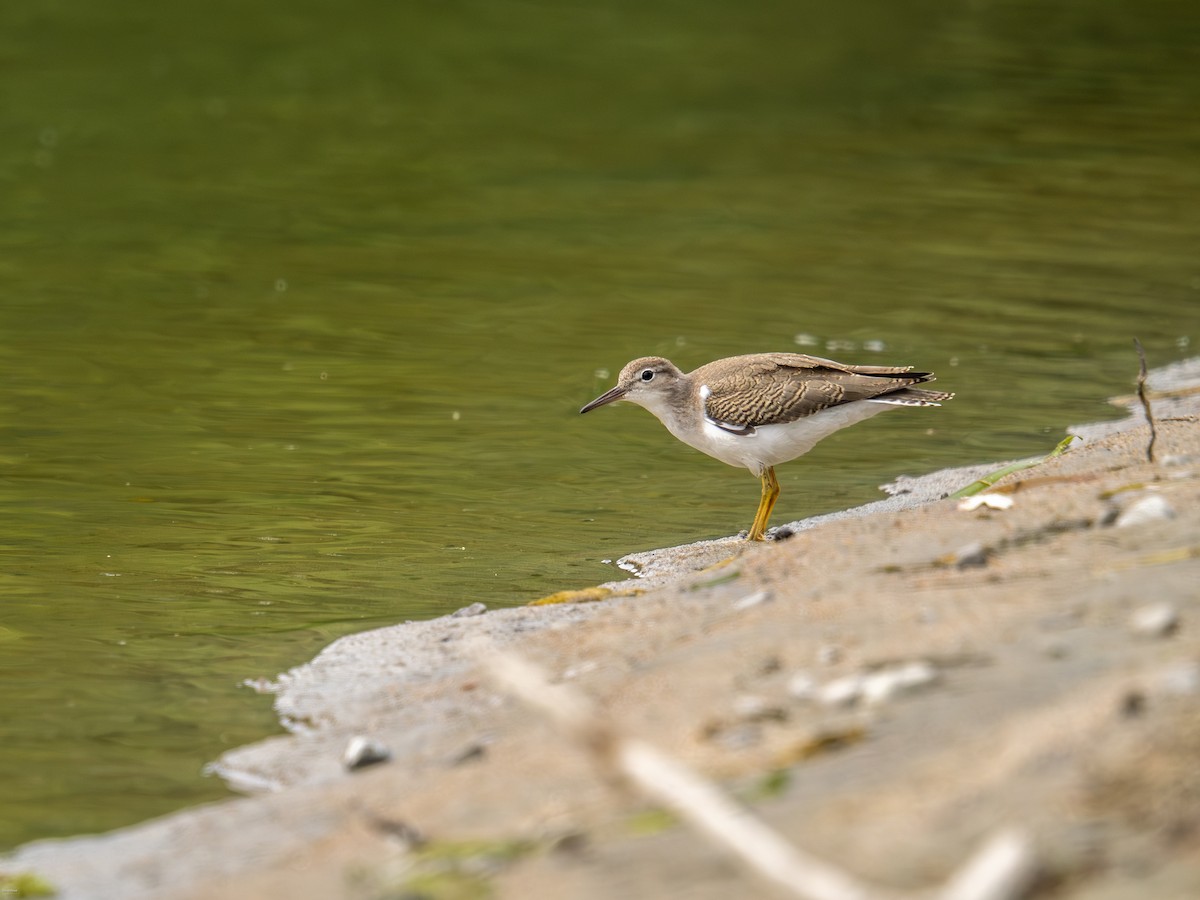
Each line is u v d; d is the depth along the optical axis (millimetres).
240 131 29172
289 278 20906
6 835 7312
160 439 14734
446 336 18562
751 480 14102
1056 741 5875
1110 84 33688
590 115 31172
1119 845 5184
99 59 34156
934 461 14344
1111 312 19281
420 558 11734
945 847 5363
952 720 6500
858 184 26344
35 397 15883
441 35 38000
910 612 8094
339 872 6379
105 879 6781
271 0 40812
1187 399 15367
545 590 10992
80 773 7996
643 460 14641
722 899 5352
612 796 6535
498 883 5777
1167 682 6117
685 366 17203
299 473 13891
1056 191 25734
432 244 22797
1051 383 16516
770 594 8945
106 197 24625
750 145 29062
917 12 41281
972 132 29844
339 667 9383
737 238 23219
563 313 19516
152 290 20125
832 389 12812
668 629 8750
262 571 11391
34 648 9805
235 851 6891
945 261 21844
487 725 7984
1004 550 9227
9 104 30172
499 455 14602
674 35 38625
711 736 6883
